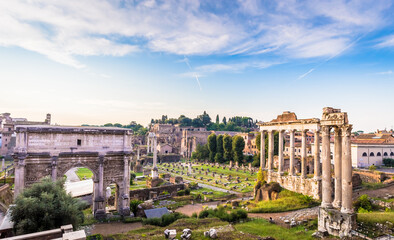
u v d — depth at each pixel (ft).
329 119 88.28
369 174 201.36
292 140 159.53
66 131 119.75
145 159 445.78
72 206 82.74
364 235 75.87
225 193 211.20
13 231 74.84
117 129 134.31
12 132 370.73
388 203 119.44
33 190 84.23
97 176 125.70
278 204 136.98
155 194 190.80
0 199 130.11
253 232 92.02
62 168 119.44
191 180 282.56
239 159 367.86
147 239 82.94
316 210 119.85
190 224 103.19
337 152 90.94
